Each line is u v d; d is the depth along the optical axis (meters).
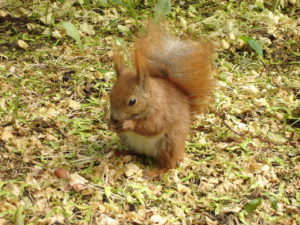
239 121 7.88
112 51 9.26
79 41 8.30
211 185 6.41
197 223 5.81
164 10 9.45
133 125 6.14
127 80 6.05
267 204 6.17
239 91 8.64
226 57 9.62
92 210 5.74
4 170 6.25
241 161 6.92
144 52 6.60
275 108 8.21
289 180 6.63
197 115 7.52
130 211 5.88
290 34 10.56
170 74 6.57
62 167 6.41
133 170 6.43
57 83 8.31
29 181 6.03
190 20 10.77
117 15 10.64
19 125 7.11
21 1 10.91
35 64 8.74
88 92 8.23
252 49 9.87
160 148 6.42
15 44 9.42
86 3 10.91
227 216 5.95
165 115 6.22
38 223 5.46
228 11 11.27
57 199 5.88
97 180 6.25
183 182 6.44
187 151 7.03
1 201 5.64
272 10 11.34
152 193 6.15
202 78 6.62
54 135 7.06
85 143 6.95
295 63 9.58
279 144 7.35
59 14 10.28
